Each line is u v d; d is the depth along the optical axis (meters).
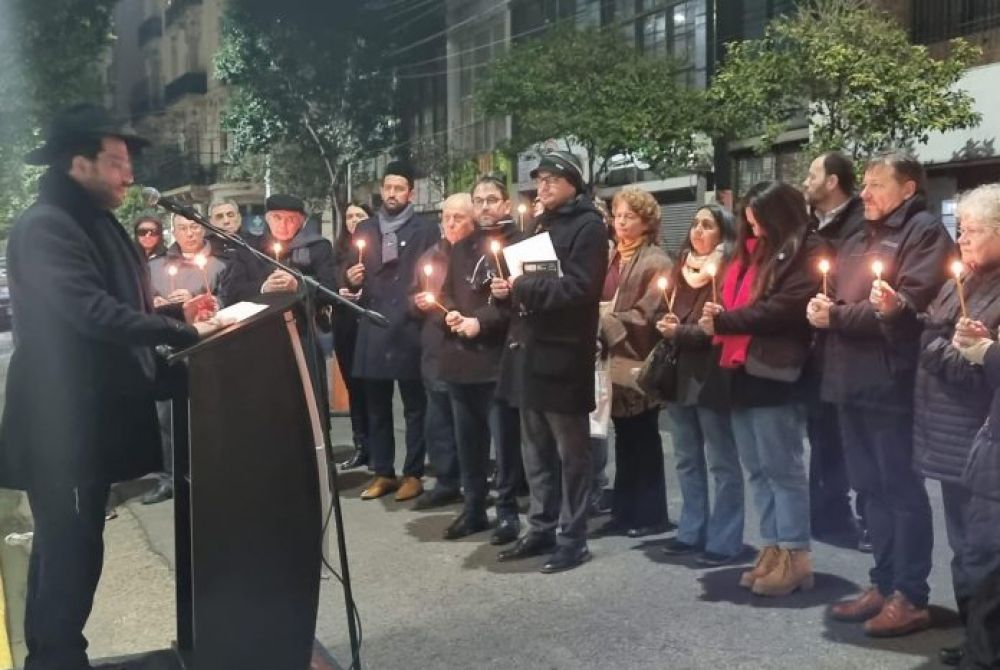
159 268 6.84
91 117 3.35
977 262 3.53
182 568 3.62
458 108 26.30
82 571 3.36
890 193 3.98
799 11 12.77
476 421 5.55
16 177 15.95
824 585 4.68
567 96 14.77
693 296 5.04
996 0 12.45
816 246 4.32
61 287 3.17
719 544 4.98
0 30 15.66
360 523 5.96
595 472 5.98
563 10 21.97
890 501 4.04
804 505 4.54
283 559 3.24
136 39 45.50
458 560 5.23
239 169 27.36
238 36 24.27
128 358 3.41
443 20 26.53
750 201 4.40
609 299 5.70
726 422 4.84
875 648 3.96
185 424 3.54
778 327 4.30
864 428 4.07
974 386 3.52
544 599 4.63
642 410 5.38
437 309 5.93
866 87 11.38
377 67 25.16
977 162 12.59
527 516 5.86
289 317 3.26
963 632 4.07
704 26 17.69
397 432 8.78
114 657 3.65
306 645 3.27
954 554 3.80
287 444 3.24
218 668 3.18
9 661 3.85
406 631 4.32
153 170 37.78
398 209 6.43
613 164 16.75
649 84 14.63
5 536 5.70
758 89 11.91
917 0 13.43
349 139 25.59
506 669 3.91
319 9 24.42
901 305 3.74
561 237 4.70
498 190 5.48
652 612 4.43
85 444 3.31
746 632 4.17
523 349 4.86
